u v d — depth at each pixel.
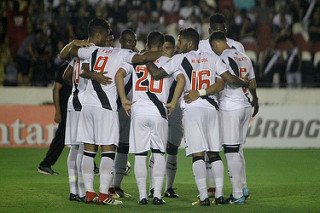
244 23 56.94
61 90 37.91
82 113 28.70
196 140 28.19
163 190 33.75
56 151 38.97
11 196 31.20
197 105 28.23
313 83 54.62
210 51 30.69
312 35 56.72
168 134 31.22
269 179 37.28
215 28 30.72
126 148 31.16
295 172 40.06
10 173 39.25
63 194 31.72
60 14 58.22
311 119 51.19
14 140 51.53
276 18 57.50
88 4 59.03
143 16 58.38
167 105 28.11
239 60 29.28
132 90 29.33
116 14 58.56
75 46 29.16
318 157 46.53
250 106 29.61
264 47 56.00
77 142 28.88
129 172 39.69
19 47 57.69
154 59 28.20
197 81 28.44
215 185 29.05
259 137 51.25
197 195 31.92
